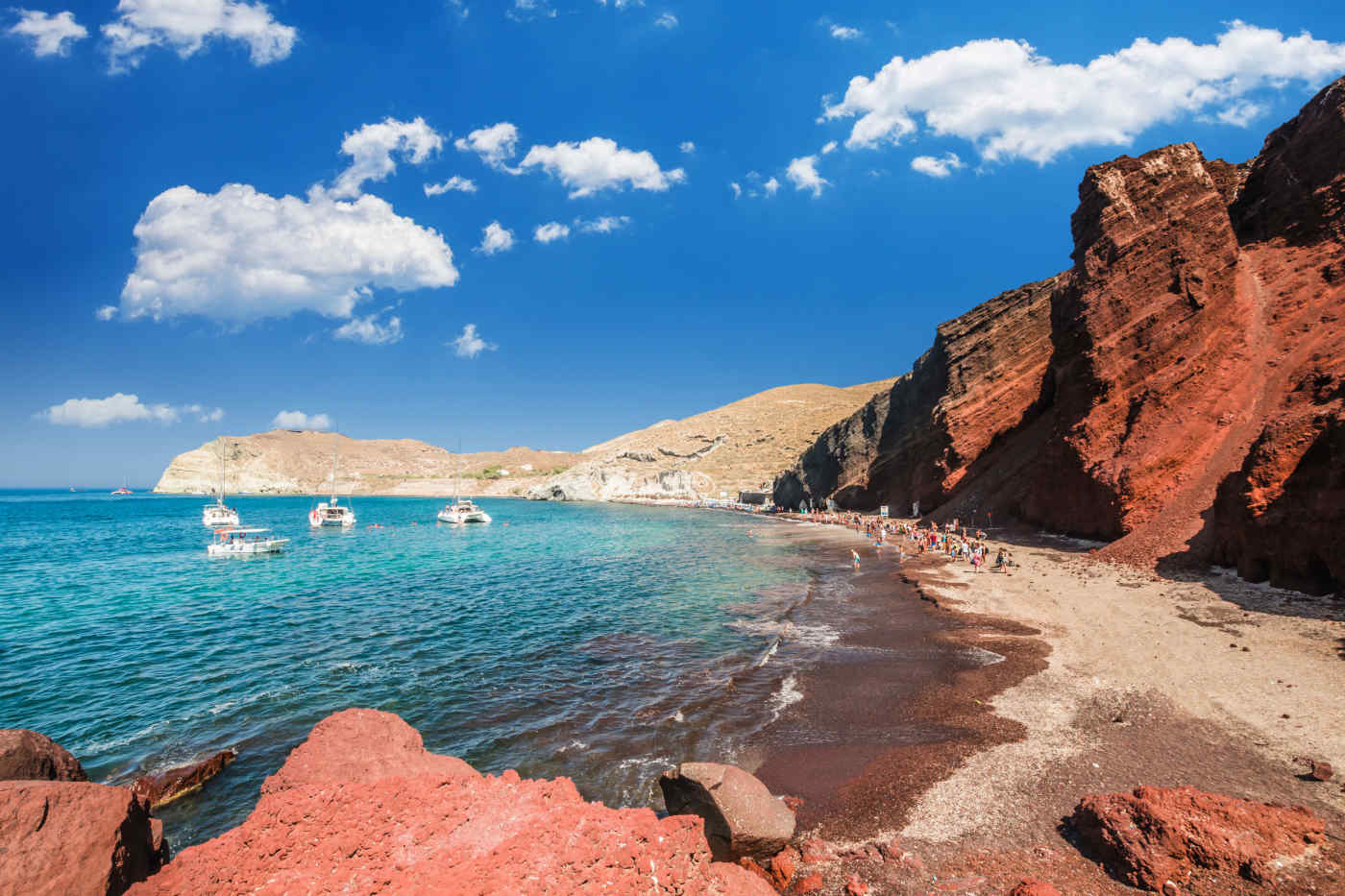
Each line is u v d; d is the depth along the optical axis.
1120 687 12.20
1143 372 29.31
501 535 71.62
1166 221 30.81
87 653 20.00
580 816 5.03
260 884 4.17
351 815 4.95
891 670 15.23
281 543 53.72
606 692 15.19
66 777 5.78
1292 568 16.27
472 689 15.77
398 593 30.88
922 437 62.22
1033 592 21.92
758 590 29.80
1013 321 54.25
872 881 7.05
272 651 19.86
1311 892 5.74
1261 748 9.06
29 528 83.31
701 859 5.17
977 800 8.57
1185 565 20.61
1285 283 28.31
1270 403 24.73
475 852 4.54
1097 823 7.05
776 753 11.06
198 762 11.87
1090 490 28.80
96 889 4.26
